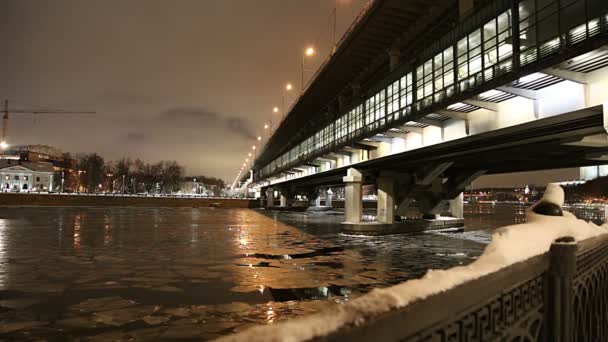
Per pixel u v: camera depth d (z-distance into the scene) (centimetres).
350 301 171
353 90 4356
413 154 2780
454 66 2089
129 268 1892
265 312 1185
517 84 1619
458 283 215
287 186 8975
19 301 1298
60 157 17025
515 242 305
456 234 3756
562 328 336
